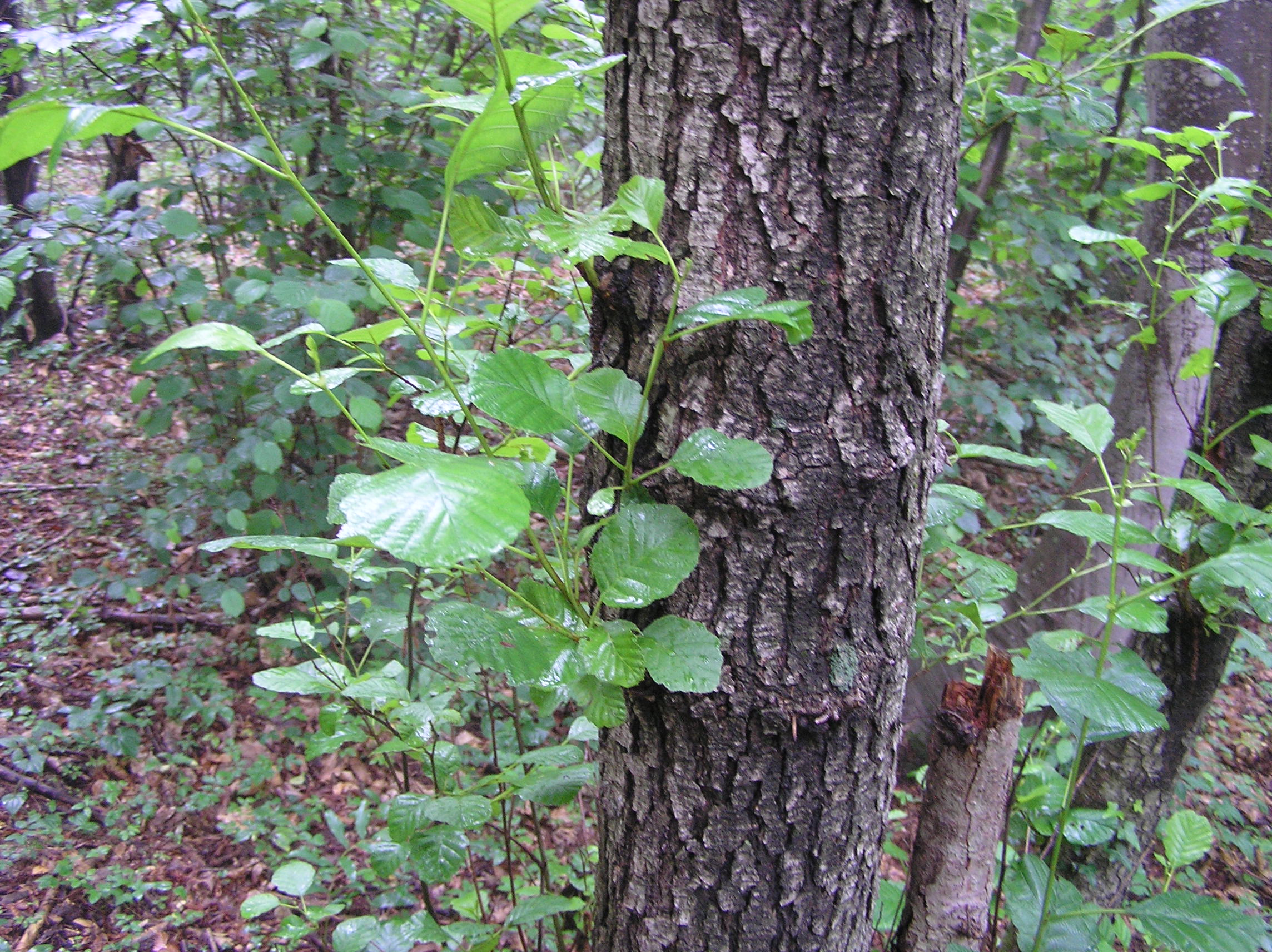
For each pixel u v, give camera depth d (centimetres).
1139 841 204
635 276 104
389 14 389
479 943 140
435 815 123
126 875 283
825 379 99
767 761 109
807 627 105
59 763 321
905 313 101
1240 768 397
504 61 87
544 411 91
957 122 103
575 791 129
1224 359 187
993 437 516
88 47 323
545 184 98
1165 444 277
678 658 91
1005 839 133
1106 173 448
